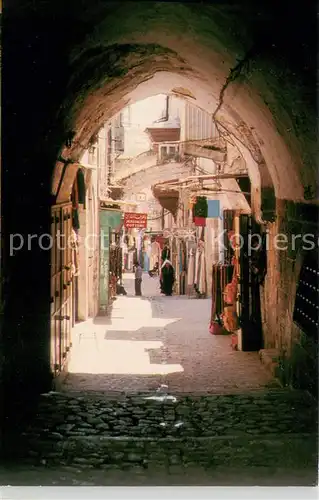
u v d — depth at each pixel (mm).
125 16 7547
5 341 7691
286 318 10430
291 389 9695
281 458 6461
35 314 9320
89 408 8461
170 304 22016
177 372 11539
